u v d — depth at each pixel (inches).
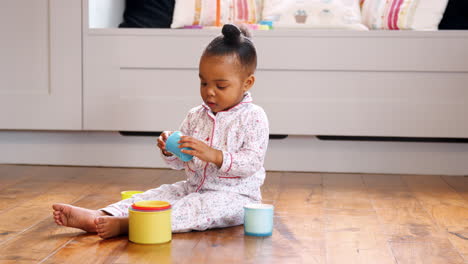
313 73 88.7
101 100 91.1
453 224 57.0
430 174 90.7
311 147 91.4
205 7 94.8
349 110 88.9
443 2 93.5
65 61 90.8
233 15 97.1
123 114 91.0
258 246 48.0
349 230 54.1
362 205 66.0
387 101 88.5
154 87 90.4
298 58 88.4
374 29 96.4
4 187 72.9
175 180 81.5
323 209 63.6
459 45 86.9
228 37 53.8
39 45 91.0
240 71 53.9
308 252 46.6
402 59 87.6
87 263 42.5
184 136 50.8
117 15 102.0
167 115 90.6
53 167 91.4
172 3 99.8
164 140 56.1
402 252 47.0
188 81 89.9
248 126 55.1
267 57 88.6
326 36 87.8
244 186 55.6
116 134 92.7
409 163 90.7
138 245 47.4
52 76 91.1
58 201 65.0
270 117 89.7
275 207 64.4
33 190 71.3
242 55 53.9
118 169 90.7
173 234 51.4
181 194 56.9
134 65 90.1
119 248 46.4
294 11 95.4
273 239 50.4
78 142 93.2
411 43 87.3
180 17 94.2
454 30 88.0
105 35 90.0
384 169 91.0
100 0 94.1
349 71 88.4
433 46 87.0
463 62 87.0
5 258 43.4
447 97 88.0
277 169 92.1
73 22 90.1
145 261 43.2
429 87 88.0
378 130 89.0
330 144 91.3
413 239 51.1
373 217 59.7
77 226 50.0
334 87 88.7
